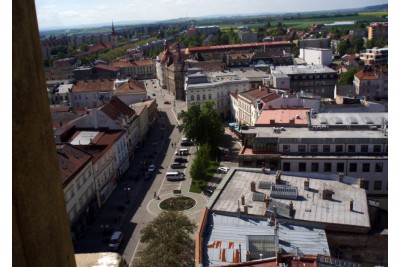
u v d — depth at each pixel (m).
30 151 5.17
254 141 70.94
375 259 43.66
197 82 148.75
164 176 96.88
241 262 38.00
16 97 4.90
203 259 39.16
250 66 190.50
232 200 50.75
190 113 109.94
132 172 100.81
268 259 36.72
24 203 5.13
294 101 102.69
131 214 77.88
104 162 84.25
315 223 44.38
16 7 4.91
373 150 68.56
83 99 163.38
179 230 52.12
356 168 67.38
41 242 5.47
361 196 50.69
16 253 5.05
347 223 44.12
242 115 131.75
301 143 69.69
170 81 199.50
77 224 69.00
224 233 43.44
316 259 35.47
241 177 57.41
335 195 51.00
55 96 163.12
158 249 49.06
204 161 93.06
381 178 67.19
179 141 124.75
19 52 4.94
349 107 102.81
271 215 45.78
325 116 82.19
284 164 69.12
